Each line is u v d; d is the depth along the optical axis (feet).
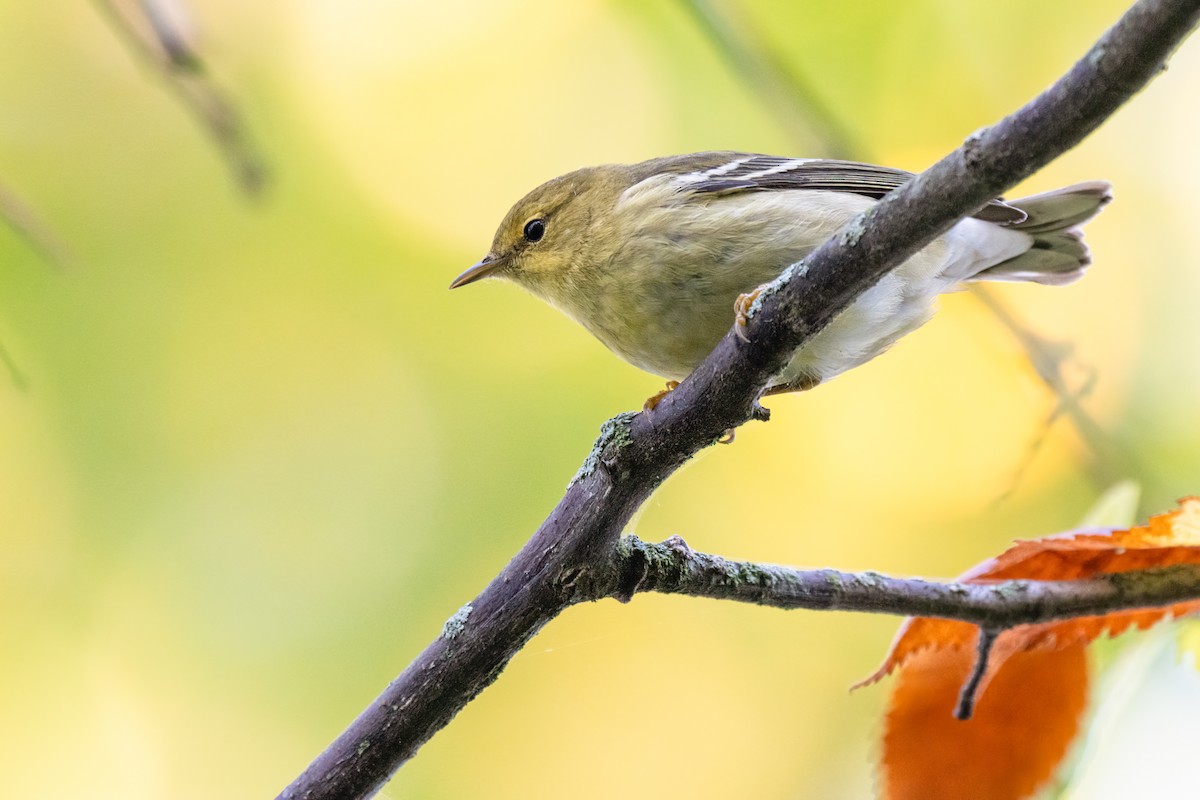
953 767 17.98
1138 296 36.76
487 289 39.06
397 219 39.47
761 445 38.65
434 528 36.52
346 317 38.52
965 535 36.60
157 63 22.70
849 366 26.43
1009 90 37.47
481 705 36.47
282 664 35.04
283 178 38.81
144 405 36.68
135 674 34.53
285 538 36.14
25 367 35.76
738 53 27.17
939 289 28.09
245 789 33.58
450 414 37.76
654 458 17.76
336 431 37.45
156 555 35.70
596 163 39.65
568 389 37.83
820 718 35.86
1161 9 12.80
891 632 36.70
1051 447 35.70
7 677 33.86
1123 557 17.99
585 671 36.81
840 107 37.37
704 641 37.14
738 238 25.59
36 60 38.22
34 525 35.12
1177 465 33.60
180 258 38.04
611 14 40.06
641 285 26.66
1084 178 38.01
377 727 17.19
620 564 17.98
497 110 39.58
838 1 37.76
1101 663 18.37
